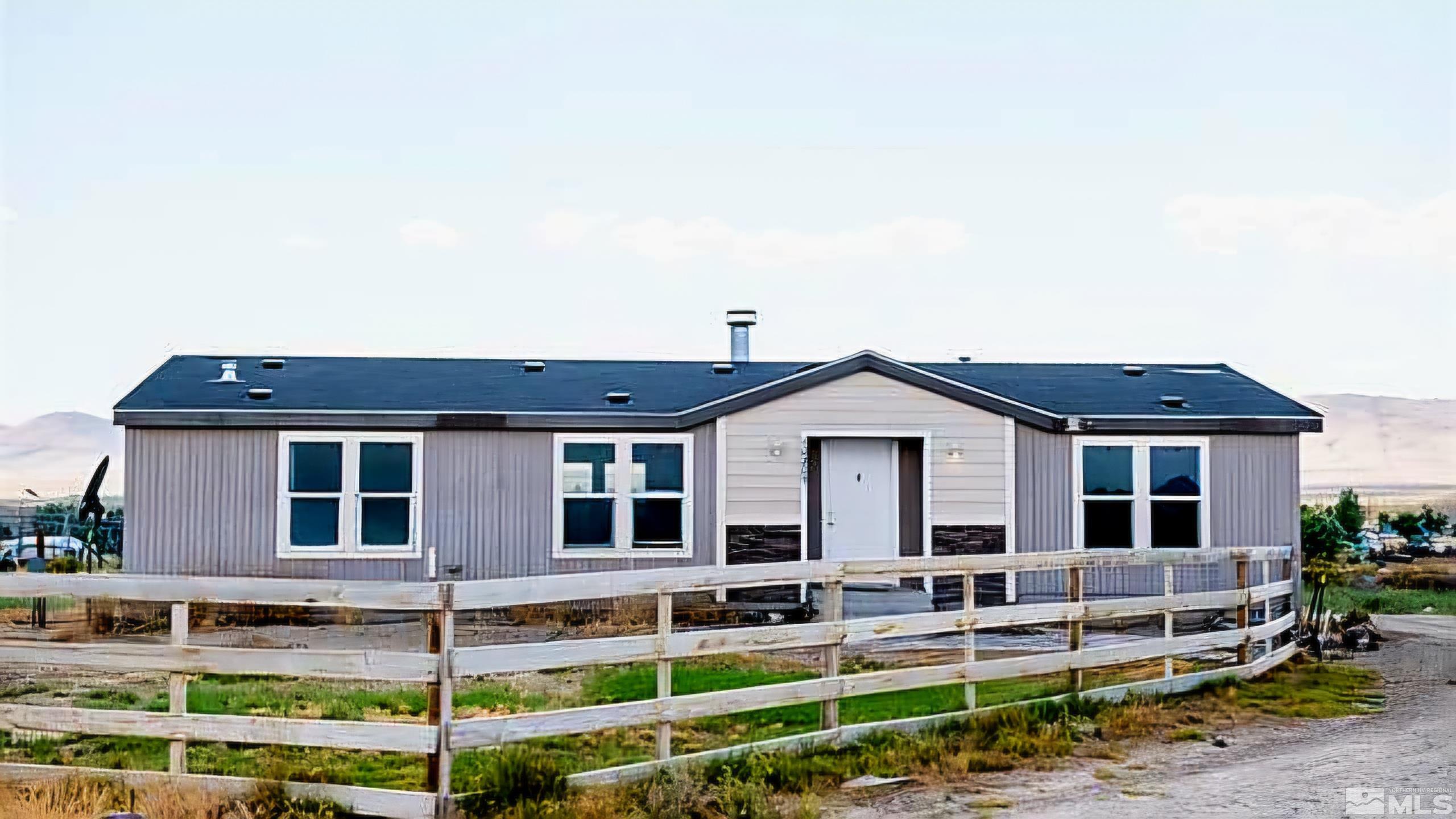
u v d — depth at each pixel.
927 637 17.33
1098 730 10.92
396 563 19.27
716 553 19.31
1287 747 10.54
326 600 8.25
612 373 22.45
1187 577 19.69
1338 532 24.19
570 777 8.42
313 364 22.44
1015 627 18.38
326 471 19.27
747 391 19.34
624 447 19.53
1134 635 17.66
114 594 8.55
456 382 21.33
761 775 9.01
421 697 12.09
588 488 19.53
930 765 9.59
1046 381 22.44
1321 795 8.89
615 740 10.18
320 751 9.86
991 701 11.74
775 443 19.45
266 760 9.30
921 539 19.67
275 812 7.96
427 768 9.07
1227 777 9.45
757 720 11.16
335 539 19.25
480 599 8.16
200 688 12.87
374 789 8.03
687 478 19.42
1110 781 9.34
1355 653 16.66
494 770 8.31
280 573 19.08
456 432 19.44
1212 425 19.77
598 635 17.56
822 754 9.80
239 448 19.12
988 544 19.41
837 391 19.50
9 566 24.94
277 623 18.62
